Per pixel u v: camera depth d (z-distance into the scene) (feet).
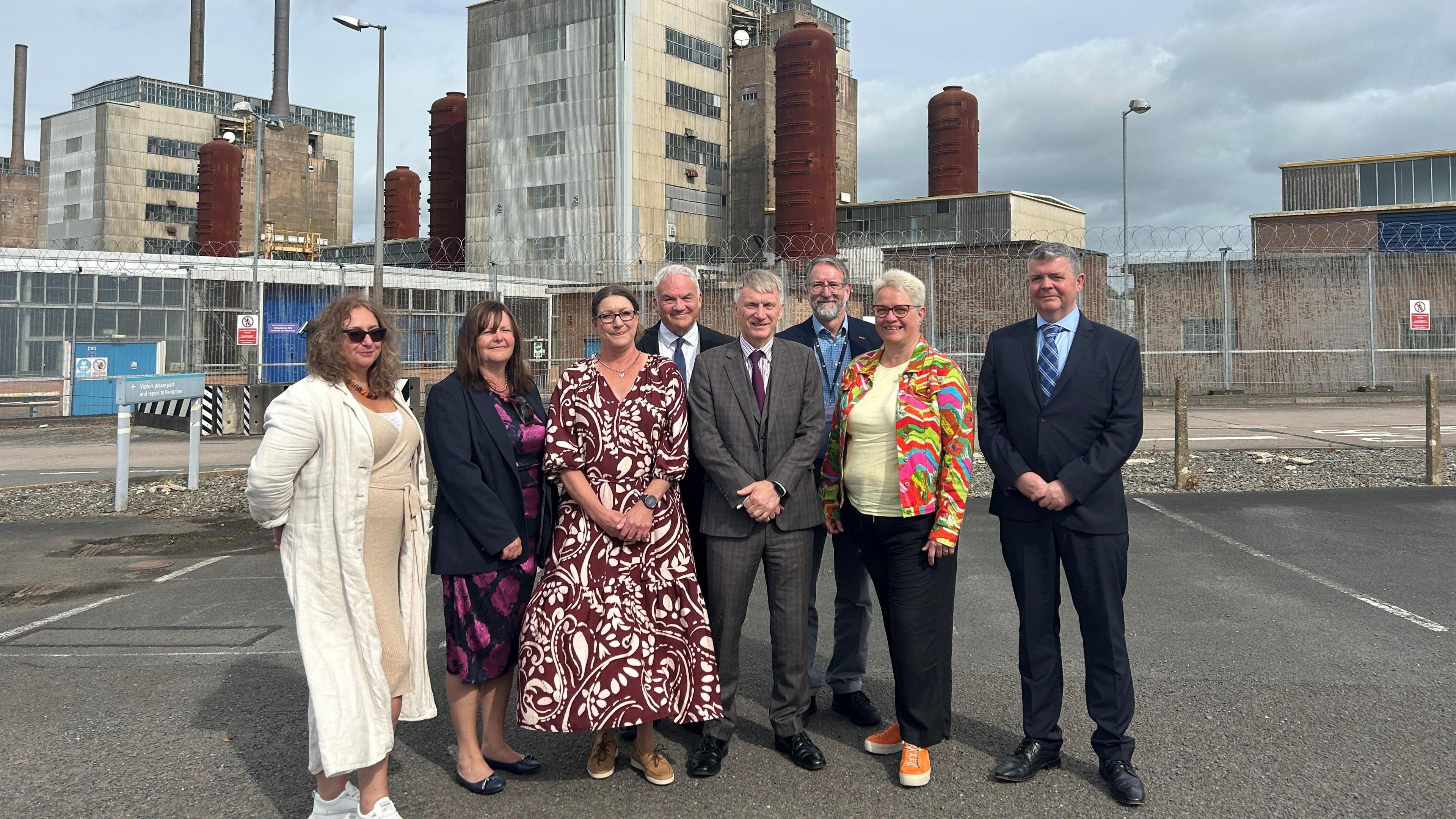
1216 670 15.29
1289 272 91.45
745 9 202.59
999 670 15.67
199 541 27.07
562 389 11.89
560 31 185.26
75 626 18.34
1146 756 12.13
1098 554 11.57
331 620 10.15
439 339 96.17
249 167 228.02
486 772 11.57
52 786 11.42
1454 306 89.40
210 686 15.01
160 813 10.75
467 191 195.31
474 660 11.44
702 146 194.29
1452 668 15.21
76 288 81.61
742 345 12.71
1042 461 11.92
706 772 11.84
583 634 11.30
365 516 10.45
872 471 12.37
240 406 64.23
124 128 253.24
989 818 10.65
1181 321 92.73
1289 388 90.48
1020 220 157.07
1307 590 20.11
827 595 20.67
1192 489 33.73
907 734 11.66
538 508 12.23
